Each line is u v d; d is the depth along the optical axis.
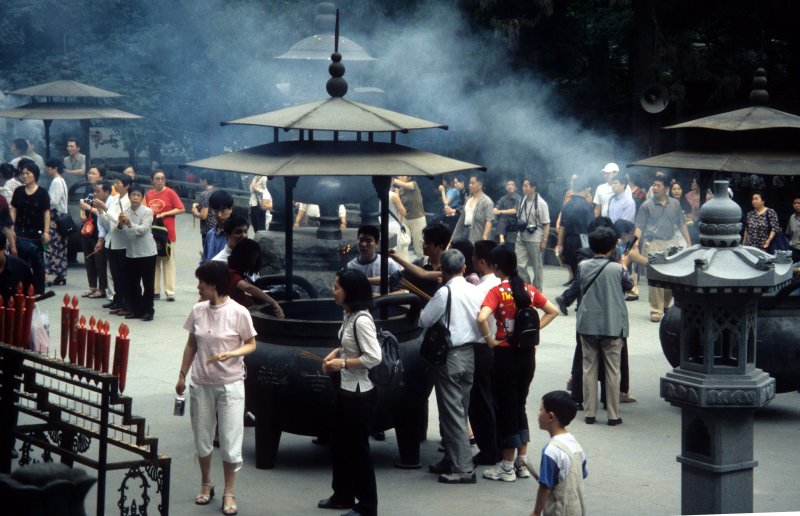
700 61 29.77
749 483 7.41
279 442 10.36
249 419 11.03
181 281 20.78
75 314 7.67
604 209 21.86
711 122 10.05
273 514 8.45
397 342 8.84
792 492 9.20
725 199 7.36
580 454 6.70
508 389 9.32
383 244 9.79
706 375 7.23
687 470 7.48
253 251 9.92
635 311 18.34
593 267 11.23
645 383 13.27
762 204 17.89
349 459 8.36
